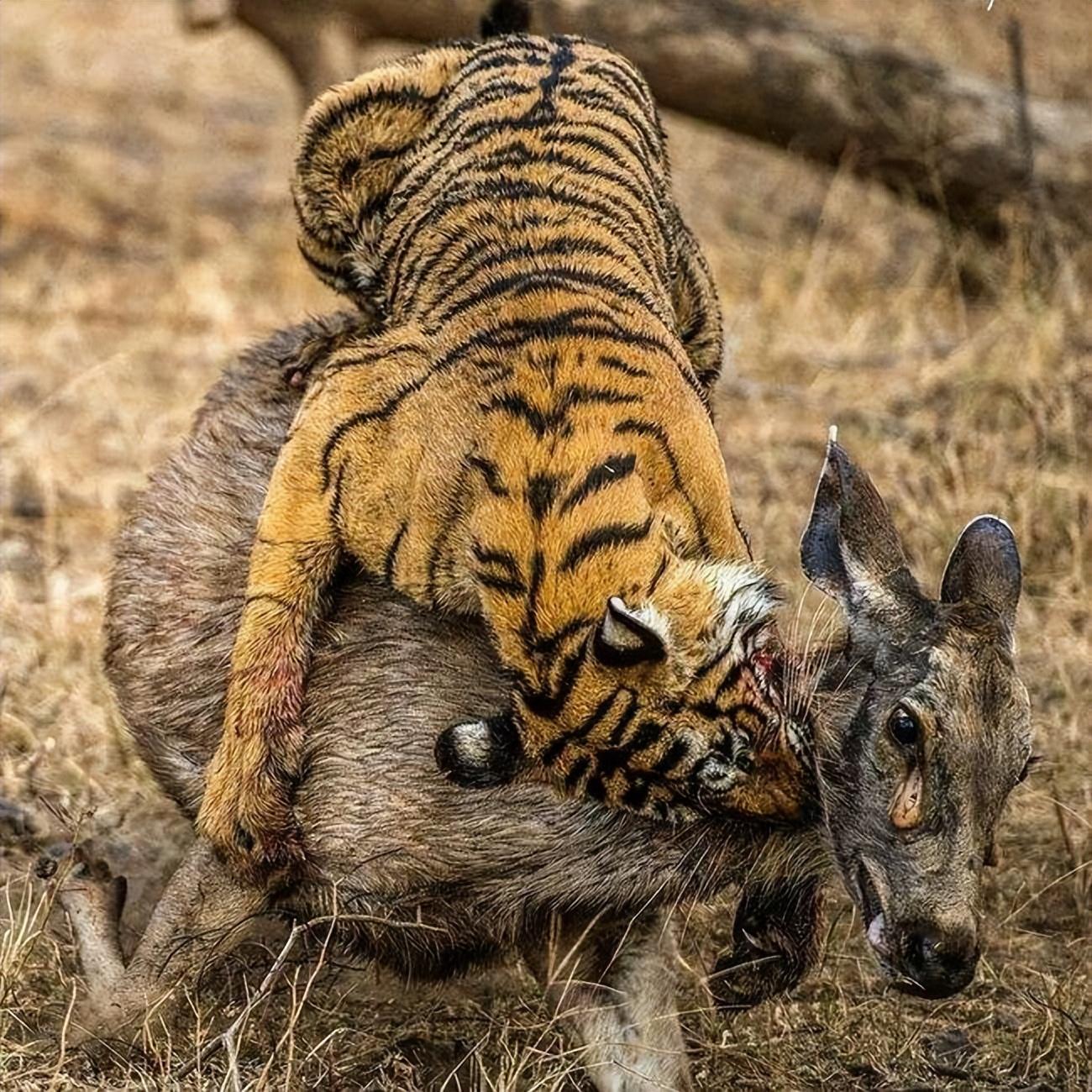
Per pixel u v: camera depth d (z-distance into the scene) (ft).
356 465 30.99
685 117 61.98
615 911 30.68
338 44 59.67
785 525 47.67
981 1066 33.81
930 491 48.70
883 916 26.30
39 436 55.26
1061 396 51.21
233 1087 29.32
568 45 39.24
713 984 32.50
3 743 40.47
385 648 31.32
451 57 38.45
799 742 27.27
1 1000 31.99
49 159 78.18
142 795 38.24
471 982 34.60
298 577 31.22
